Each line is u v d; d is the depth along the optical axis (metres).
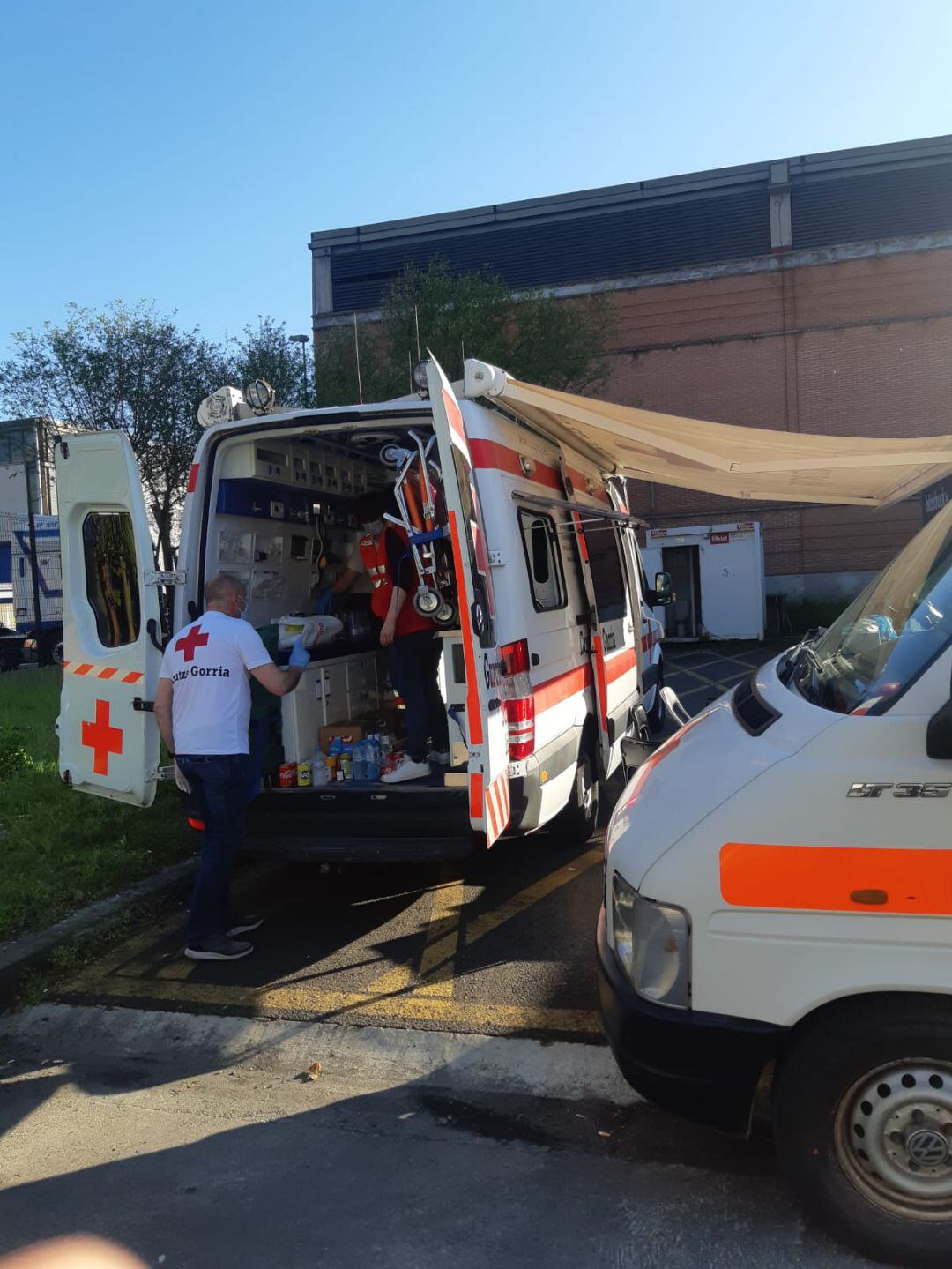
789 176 21.80
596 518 6.97
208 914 4.77
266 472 5.60
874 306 21.42
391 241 23.83
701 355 22.34
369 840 5.04
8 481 26.05
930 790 2.50
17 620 24.78
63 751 5.46
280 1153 3.29
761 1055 2.62
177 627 5.23
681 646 20.17
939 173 21.23
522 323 17.64
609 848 3.11
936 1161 2.52
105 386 18.42
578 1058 3.77
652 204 22.59
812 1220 2.80
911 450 5.13
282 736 5.47
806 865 2.58
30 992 4.55
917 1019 2.48
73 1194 3.09
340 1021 4.15
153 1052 4.04
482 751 4.28
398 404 5.04
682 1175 3.07
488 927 5.15
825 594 22.33
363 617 6.79
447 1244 2.79
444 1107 3.54
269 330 19.30
